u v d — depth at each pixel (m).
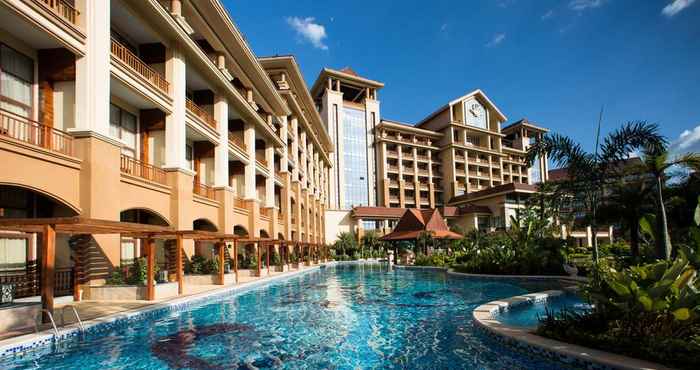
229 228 21.56
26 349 6.95
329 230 54.47
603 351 5.64
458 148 68.94
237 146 24.02
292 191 37.69
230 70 24.59
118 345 7.49
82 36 11.88
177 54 17.28
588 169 11.11
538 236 19.28
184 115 17.52
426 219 30.16
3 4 9.62
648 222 9.68
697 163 9.60
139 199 14.26
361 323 9.46
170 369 6.16
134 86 14.34
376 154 66.69
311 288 16.91
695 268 6.37
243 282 17.31
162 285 12.34
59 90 12.12
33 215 12.12
